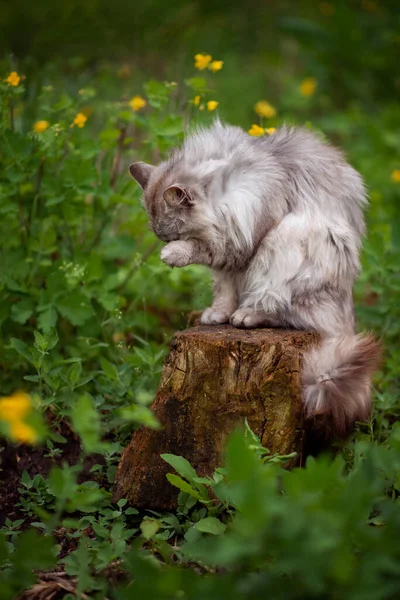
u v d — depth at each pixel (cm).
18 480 378
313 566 221
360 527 236
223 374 333
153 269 477
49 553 271
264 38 1040
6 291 448
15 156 434
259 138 403
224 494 296
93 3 880
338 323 372
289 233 367
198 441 336
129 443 358
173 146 433
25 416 231
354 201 393
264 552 238
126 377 397
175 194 367
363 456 340
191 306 514
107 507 350
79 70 685
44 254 471
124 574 288
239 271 392
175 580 229
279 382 331
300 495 241
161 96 467
